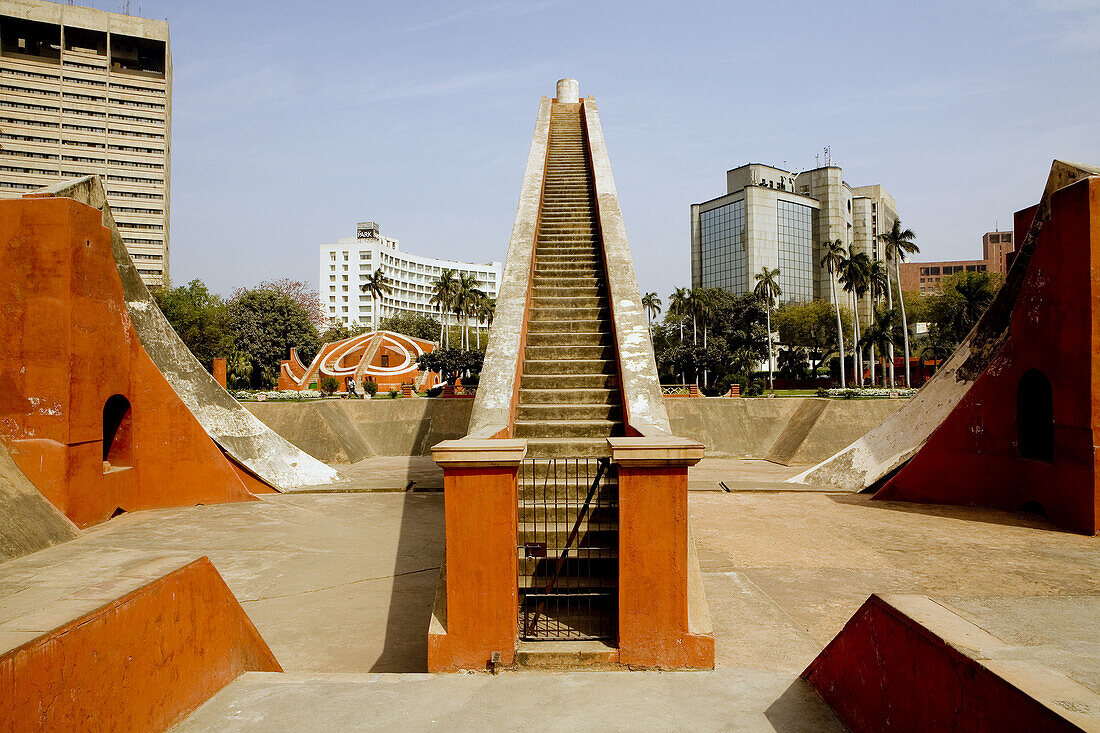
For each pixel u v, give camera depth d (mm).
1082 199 8609
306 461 14648
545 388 8695
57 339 9250
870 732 3615
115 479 10523
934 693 3072
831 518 10344
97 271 10062
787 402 23109
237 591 7289
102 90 71125
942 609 3479
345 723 3842
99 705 3225
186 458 11656
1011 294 11367
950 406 12109
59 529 8602
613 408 8023
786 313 62781
